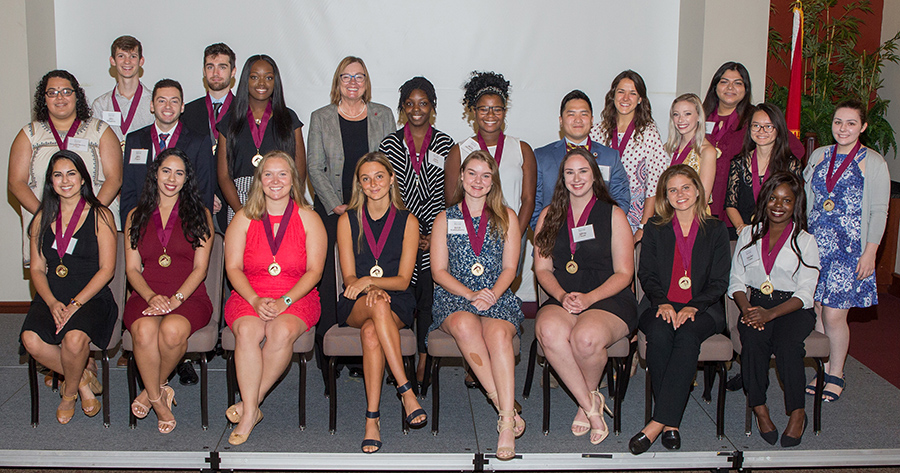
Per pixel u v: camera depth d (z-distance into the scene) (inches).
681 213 127.7
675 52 192.7
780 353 121.3
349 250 127.3
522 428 121.5
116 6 181.3
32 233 127.4
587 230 125.5
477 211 126.0
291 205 125.6
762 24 177.5
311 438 121.7
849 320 197.8
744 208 142.9
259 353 117.6
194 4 182.2
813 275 124.0
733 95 147.3
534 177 141.2
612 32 190.7
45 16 178.7
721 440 122.6
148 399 124.2
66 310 122.3
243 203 139.3
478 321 120.9
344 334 122.8
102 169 143.9
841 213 134.3
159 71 184.2
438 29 187.9
